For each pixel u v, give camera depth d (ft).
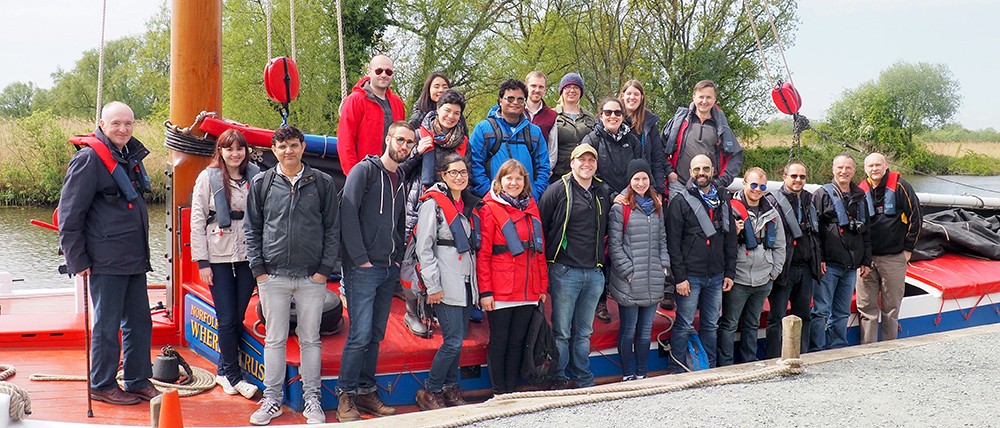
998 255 27.71
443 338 16.35
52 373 17.17
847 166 21.22
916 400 16.56
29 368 17.48
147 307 15.97
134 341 15.80
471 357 17.44
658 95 87.40
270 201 14.84
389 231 15.55
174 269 19.48
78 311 20.17
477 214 16.63
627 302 18.03
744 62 86.43
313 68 79.97
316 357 15.48
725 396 16.69
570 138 19.83
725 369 18.42
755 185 19.49
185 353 18.97
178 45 19.36
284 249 14.83
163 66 94.68
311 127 81.30
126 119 15.25
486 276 16.48
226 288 16.61
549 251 17.56
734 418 15.29
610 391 16.53
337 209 15.21
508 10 89.45
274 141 14.75
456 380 16.87
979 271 26.50
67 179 14.89
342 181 21.22
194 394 16.62
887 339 22.79
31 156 78.59
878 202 22.16
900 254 22.38
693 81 85.71
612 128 19.02
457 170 16.08
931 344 21.09
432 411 15.17
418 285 16.35
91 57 166.61
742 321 20.52
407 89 86.58
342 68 22.52
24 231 61.52
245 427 14.80
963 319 25.07
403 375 16.85
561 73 90.58
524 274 16.63
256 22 80.07
